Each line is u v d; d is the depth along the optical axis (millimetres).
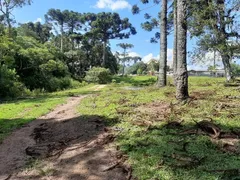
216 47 13453
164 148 5148
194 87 13859
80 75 50781
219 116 6867
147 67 76750
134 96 11477
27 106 12586
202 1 13734
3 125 8820
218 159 4488
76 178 4664
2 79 20828
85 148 5867
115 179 4426
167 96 10336
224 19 13414
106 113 8594
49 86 29219
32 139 7145
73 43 59312
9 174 5145
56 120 8977
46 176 4887
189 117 6941
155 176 4203
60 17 60125
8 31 28578
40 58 29812
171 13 21938
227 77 15172
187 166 4359
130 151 5266
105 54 58406
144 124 6742
